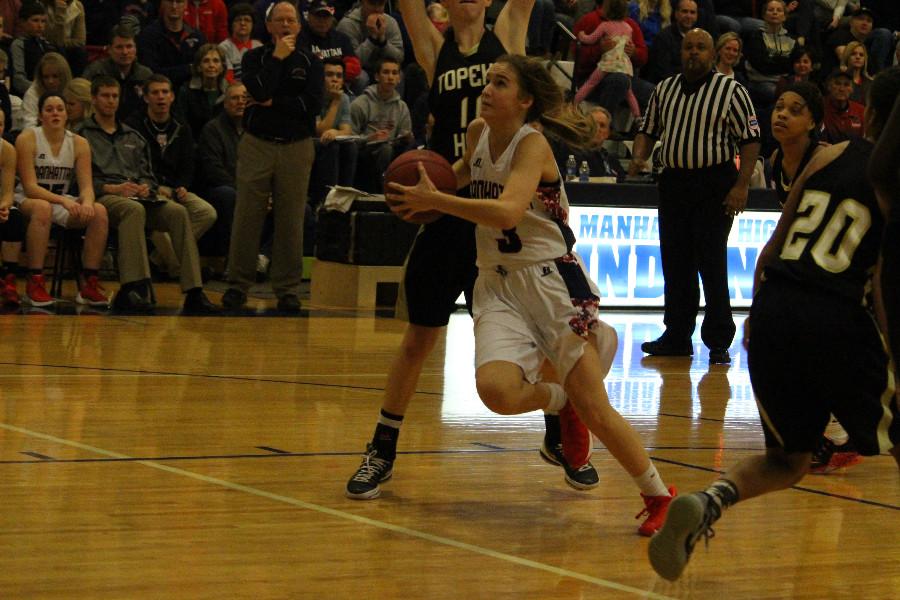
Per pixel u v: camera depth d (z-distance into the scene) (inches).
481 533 189.3
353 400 307.1
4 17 621.3
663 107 423.8
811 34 778.8
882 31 776.3
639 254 573.9
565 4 748.0
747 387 367.2
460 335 470.0
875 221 161.3
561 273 194.4
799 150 269.9
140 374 333.4
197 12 655.8
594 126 200.8
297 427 269.1
